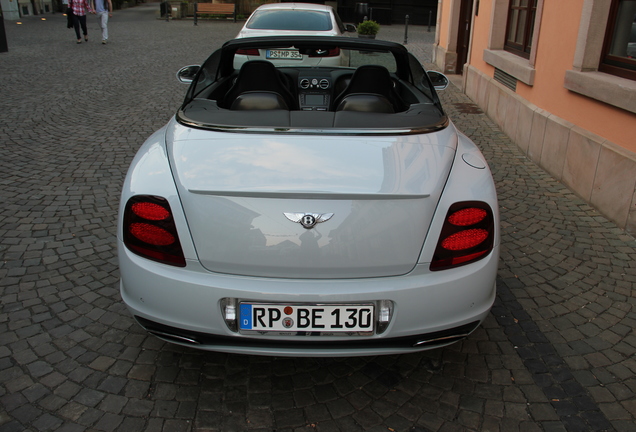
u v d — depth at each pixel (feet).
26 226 13.11
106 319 9.49
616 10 15.21
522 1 23.84
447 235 6.91
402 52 11.03
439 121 8.65
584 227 13.89
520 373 8.36
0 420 7.11
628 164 13.41
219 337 6.96
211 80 11.21
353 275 6.74
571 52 16.85
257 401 7.68
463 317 7.14
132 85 30.89
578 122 16.31
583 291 10.84
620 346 9.07
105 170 17.22
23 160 17.95
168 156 7.63
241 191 6.60
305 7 30.07
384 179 6.89
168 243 6.86
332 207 6.59
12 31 56.80
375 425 7.27
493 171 18.25
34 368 8.16
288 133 7.85
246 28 28.04
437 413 7.50
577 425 7.29
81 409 7.38
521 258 12.20
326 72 13.21
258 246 6.63
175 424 7.18
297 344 6.97
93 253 11.89
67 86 30.07
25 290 10.34
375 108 9.67
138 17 84.07
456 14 37.47
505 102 22.88
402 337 6.95
